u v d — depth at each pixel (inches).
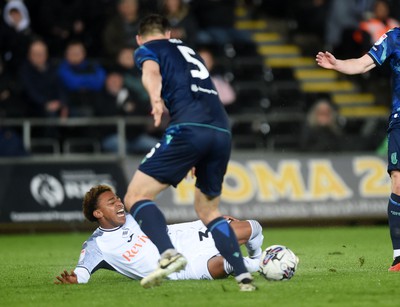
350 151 2154.3
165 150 836.6
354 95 2618.1
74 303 815.1
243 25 2785.4
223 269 961.5
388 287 888.9
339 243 1626.5
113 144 2100.1
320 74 2650.1
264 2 2847.0
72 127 2119.8
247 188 2057.1
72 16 2373.3
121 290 905.5
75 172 2018.9
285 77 2613.2
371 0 2623.0
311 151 2122.3
